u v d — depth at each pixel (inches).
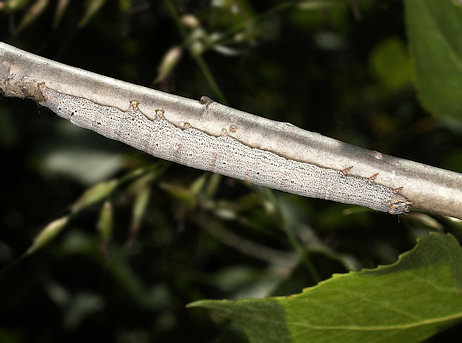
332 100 12.5
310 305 7.1
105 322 12.8
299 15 12.3
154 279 12.7
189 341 12.7
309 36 12.5
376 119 12.3
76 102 7.6
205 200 10.6
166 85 10.3
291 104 12.4
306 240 11.6
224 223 11.9
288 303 7.1
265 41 12.1
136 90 7.6
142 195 10.1
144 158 11.6
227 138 7.6
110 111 7.6
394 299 7.1
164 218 12.2
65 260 12.6
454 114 8.4
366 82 12.6
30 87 7.5
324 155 7.5
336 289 7.0
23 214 12.4
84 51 12.1
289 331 7.2
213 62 11.9
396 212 7.6
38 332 12.7
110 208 10.1
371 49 12.5
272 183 7.6
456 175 7.5
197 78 11.9
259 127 7.6
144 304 12.7
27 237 12.4
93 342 12.9
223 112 7.6
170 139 7.6
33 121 11.9
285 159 7.6
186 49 10.4
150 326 12.8
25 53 7.6
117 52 12.1
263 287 12.2
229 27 11.6
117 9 11.8
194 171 11.2
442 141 11.6
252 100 12.3
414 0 7.9
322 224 11.6
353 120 12.4
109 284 12.8
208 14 11.6
